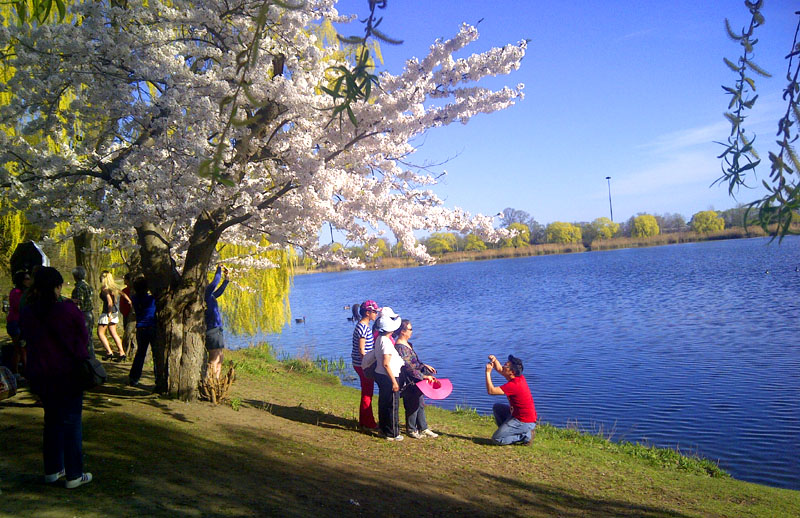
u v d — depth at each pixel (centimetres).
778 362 1648
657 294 3934
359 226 769
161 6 798
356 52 711
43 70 801
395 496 552
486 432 909
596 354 1934
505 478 666
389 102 732
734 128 263
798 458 916
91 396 809
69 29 762
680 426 1105
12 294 778
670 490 688
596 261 9138
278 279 1659
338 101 747
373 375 816
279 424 793
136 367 902
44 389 464
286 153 768
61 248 1439
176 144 731
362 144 818
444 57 733
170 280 831
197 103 712
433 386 830
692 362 1717
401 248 820
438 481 622
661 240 13050
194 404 823
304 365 1563
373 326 841
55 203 886
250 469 575
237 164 755
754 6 274
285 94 726
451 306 4138
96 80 800
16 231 1344
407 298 5109
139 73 731
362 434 800
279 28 822
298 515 466
